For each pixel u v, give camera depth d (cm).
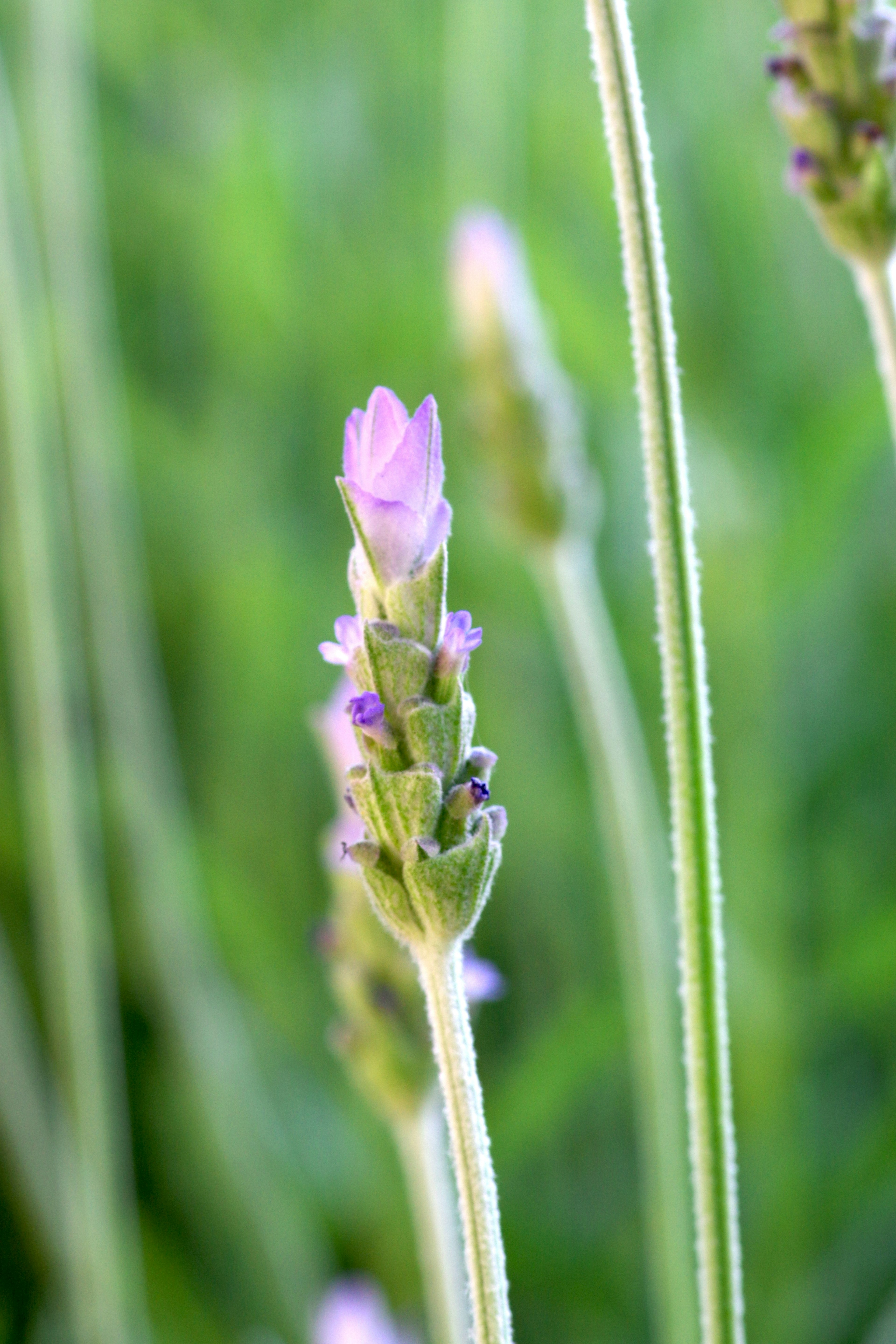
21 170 68
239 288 85
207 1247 70
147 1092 74
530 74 90
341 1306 48
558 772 76
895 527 83
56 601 57
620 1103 72
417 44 89
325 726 43
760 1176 66
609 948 74
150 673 81
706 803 37
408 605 36
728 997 68
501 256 60
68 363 69
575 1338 64
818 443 67
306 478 88
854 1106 72
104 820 77
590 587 64
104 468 71
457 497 82
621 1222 68
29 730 57
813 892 76
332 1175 73
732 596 72
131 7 90
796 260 88
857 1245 64
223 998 73
